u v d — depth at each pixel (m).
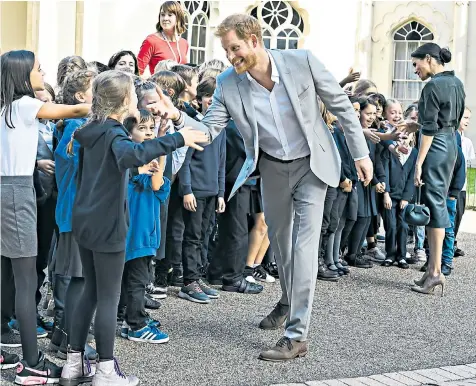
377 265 9.33
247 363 5.35
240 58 5.26
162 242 6.63
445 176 7.88
